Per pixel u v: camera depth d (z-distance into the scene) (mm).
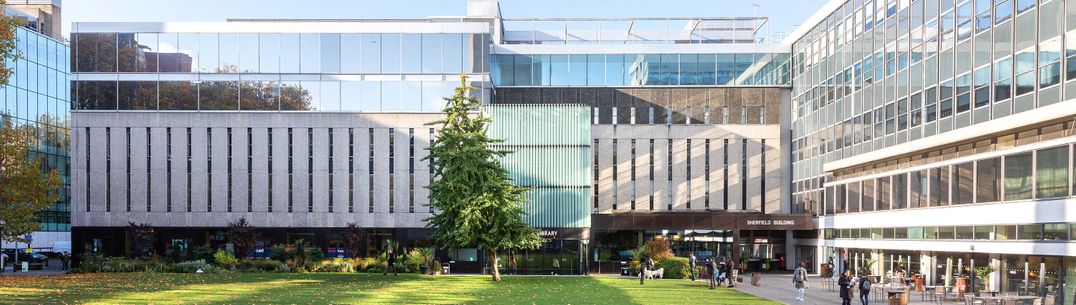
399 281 41562
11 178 41438
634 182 61312
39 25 81188
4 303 26062
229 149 56312
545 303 29375
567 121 54281
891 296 29891
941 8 40156
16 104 72375
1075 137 28609
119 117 56312
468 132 43594
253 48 56656
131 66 56531
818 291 38969
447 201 42000
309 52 56656
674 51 62312
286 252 53312
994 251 34406
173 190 56000
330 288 35438
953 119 38781
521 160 53938
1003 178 33844
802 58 60125
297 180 56125
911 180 42594
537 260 54156
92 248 55781
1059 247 29641
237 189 55969
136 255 54188
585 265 53594
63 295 29750
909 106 43312
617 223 54375
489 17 66938
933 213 40062
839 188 52469
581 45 62594
